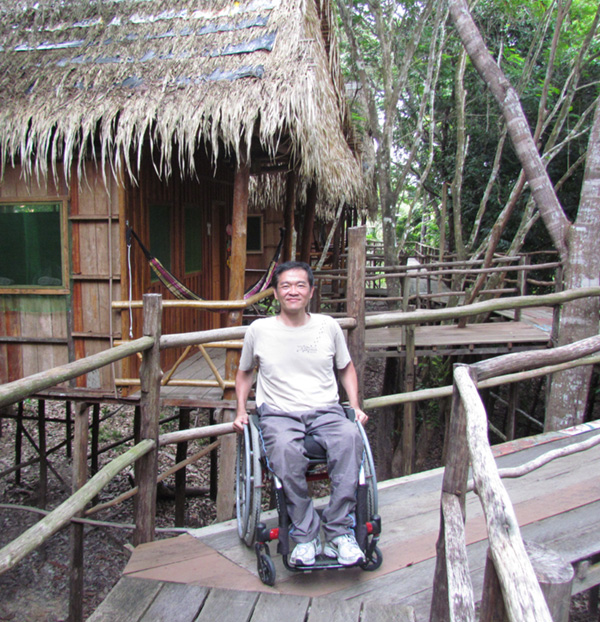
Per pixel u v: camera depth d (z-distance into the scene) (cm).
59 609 493
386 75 776
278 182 1009
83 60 508
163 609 229
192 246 672
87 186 488
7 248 507
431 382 779
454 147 1230
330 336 281
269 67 453
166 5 545
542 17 859
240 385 290
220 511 464
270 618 222
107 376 490
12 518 636
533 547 150
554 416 461
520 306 359
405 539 279
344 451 244
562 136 1009
